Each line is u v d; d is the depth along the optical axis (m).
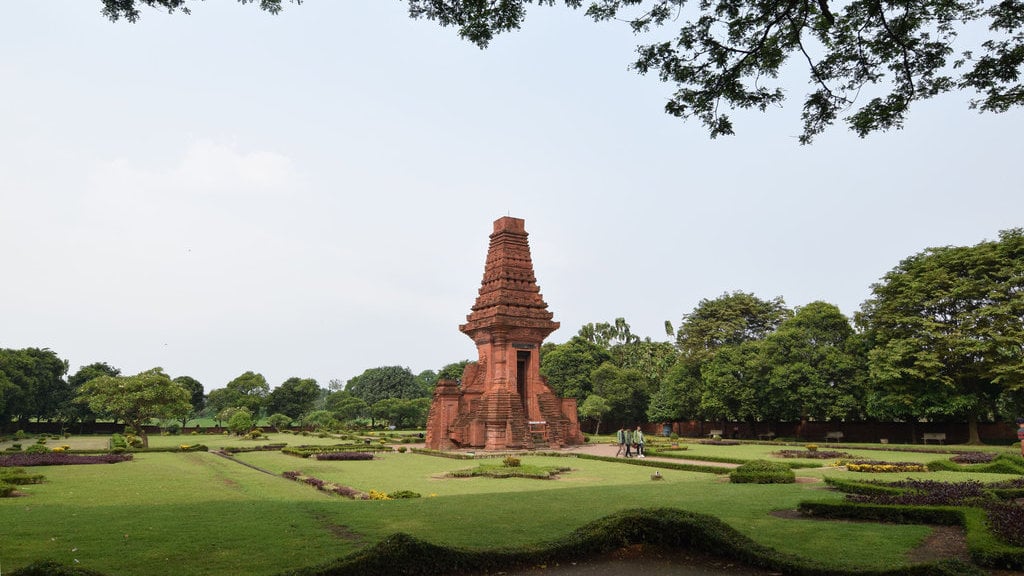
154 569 9.74
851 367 49.59
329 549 11.14
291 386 99.44
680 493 19.42
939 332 41.66
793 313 68.50
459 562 10.08
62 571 8.27
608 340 85.88
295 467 33.41
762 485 21.77
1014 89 12.86
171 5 12.02
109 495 21.50
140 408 56.03
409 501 17.59
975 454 32.94
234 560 10.34
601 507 16.30
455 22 12.86
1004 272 39.38
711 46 13.18
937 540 12.07
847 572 9.35
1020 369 37.53
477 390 49.41
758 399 55.19
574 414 52.53
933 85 13.45
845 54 13.47
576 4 12.71
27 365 74.75
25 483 24.58
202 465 35.28
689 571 10.46
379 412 90.19
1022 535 10.80
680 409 64.25
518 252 52.12
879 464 28.23
